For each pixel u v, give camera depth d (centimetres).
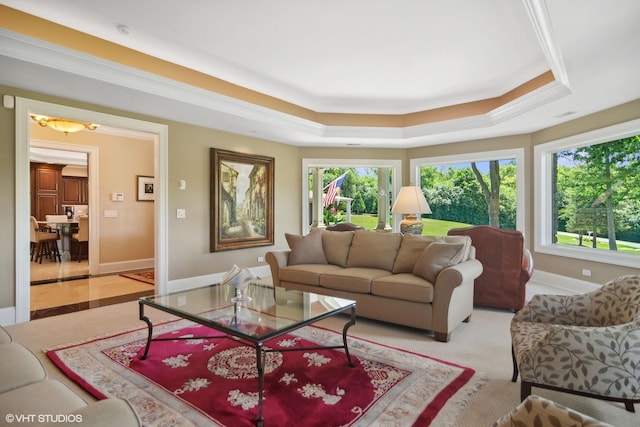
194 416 185
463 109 521
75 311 379
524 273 375
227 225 534
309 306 255
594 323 204
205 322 218
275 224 614
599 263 448
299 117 526
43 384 132
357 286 338
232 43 336
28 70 298
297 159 652
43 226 859
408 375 232
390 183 687
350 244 412
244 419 182
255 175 574
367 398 203
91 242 592
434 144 632
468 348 282
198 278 504
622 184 435
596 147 467
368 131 569
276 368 241
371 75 414
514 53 353
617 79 337
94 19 295
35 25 289
